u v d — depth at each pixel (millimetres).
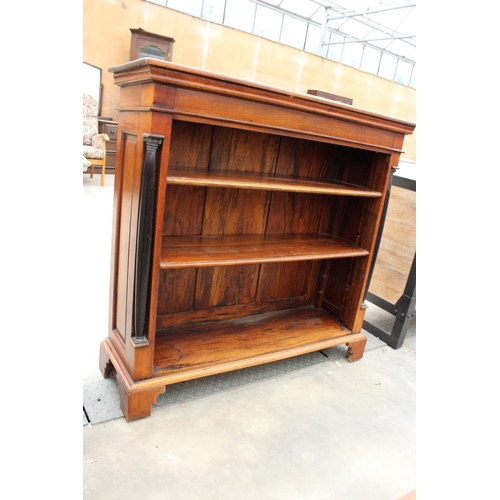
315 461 1550
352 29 10852
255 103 1505
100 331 2219
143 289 1478
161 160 1376
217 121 1442
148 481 1356
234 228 2113
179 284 2031
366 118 1816
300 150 2189
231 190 2021
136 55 6520
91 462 1402
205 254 1724
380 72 12281
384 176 2064
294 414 1805
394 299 2588
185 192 1892
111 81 6957
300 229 2375
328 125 1746
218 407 1779
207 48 7938
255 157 2043
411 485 1493
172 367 1727
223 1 8742
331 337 2223
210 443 1564
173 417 1680
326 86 9938
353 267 2293
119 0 6707
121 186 1600
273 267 2340
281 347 2039
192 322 2137
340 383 2100
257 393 1919
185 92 1343
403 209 2559
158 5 7062
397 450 1673
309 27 10375
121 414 1643
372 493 1437
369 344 2572
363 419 1840
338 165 2369
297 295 2521
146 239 1423
